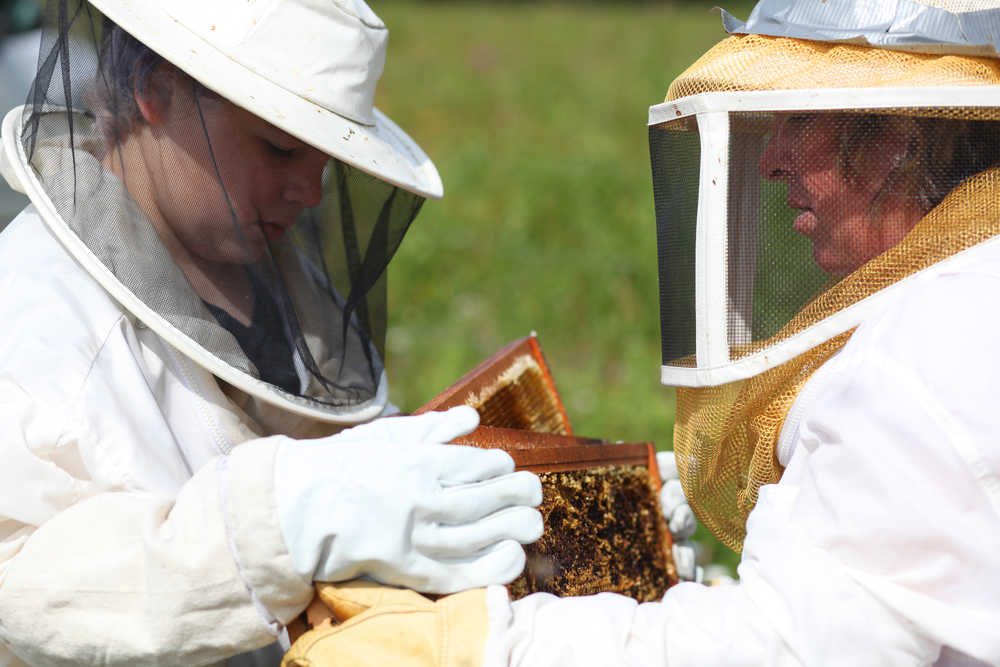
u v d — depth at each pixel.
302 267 2.28
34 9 6.14
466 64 18.78
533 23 25.78
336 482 1.65
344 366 2.32
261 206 2.09
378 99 15.37
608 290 7.46
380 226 2.37
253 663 2.19
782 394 1.87
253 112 1.92
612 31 24.19
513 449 2.07
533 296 7.51
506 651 1.58
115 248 1.94
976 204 1.71
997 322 1.53
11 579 1.74
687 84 1.97
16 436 1.78
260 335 2.09
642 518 2.35
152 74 1.96
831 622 1.49
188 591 1.66
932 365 1.51
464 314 7.21
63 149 1.98
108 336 1.93
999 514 1.46
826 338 1.77
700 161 1.88
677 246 2.02
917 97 1.68
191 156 1.99
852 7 1.82
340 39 2.10
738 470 2.04
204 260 2.11
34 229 2.09
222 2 2.00
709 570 2.98
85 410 1.82
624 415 5.42
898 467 1.49
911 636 1.49
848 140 1.77
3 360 1.84
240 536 1.64
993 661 1.45
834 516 1.54
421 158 2.56
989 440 1.45
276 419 2.28
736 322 1.88
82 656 1.71
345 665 1.61
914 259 1.74
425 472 1.68
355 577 1.73
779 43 1.87
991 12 1.73
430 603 1.68
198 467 2.03
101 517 1.75
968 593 1.46
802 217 1.85
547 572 1.94
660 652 1.58
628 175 10.77
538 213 9.35
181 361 2.05
